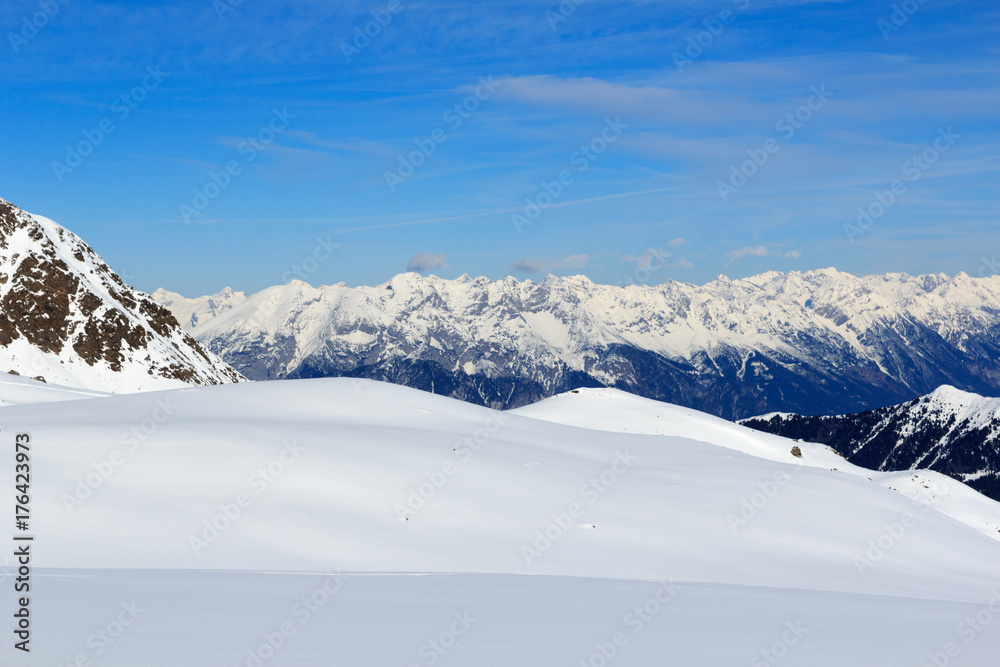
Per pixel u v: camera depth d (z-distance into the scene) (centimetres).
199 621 1517
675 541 3903
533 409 14525
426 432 5728
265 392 6575
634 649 1534
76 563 2423
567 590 2366
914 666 1527
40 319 14138
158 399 5994
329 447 4575
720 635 1725
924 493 10506
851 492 5525
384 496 3884
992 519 9519
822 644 1681
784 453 13100
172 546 2761
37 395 7912
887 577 3828
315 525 3275
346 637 1485
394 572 2694
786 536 4309
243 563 2670
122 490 3334
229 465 3922
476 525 3678
